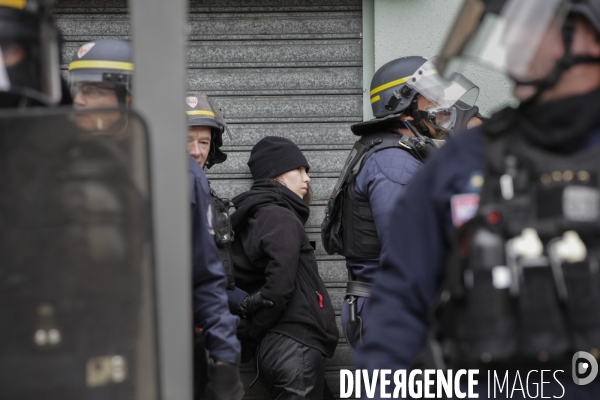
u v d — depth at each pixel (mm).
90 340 3766
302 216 10234
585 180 3467
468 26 3855
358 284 8703
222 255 9203
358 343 8719
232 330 6195
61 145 3762
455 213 3779
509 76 3760
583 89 3617
